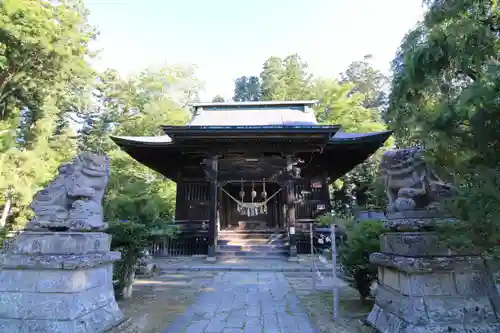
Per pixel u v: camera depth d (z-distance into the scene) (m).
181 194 16.62
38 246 4.14
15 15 12.18
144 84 23.70
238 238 15.63
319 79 26.61
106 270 4.89
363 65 42.66
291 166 14.12
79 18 15.38
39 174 14.31
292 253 13.02
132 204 7.10
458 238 3.09
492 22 3.02
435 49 3.27
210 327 4.98
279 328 4.92
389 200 4.67
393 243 4.29
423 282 3.81
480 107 2.55
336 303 5.28
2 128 14.34
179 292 7.49
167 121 23.17
